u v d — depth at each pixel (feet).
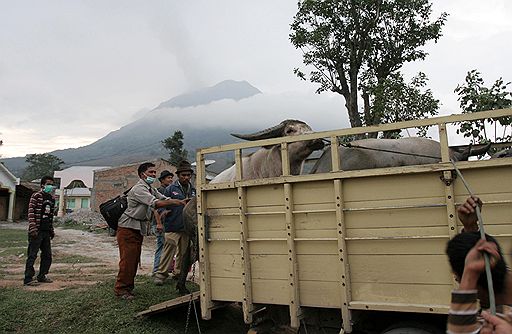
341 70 58.29
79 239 68.39
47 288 28.14
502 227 12.25
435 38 56.85
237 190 16.58
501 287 8.08
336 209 14.37
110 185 128.36
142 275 32.37
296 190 15.31
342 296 14.03
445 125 13.26
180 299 20.22
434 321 13.47
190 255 25.17
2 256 46.44
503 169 12.35
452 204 12.75
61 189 150.92
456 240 8.81
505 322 7.45
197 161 17.62
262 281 15.85
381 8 55.31
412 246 13.37
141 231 24.29
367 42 56.54
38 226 29.45
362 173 14.06
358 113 57.36
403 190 13.60
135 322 21.01
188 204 24.17
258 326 17.06
